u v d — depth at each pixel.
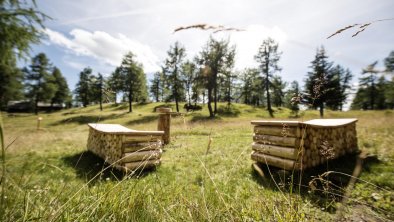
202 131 13.99
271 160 5.72
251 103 75.88
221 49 37.59
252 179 5.15
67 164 6.88
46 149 9.46
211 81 36.91
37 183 2.74
